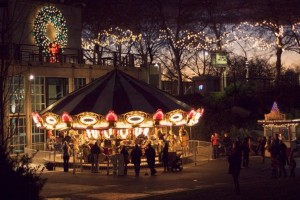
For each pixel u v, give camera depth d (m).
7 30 12.23
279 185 21.16
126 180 25.34
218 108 49.34
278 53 58.88
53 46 38.84
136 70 44.16
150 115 30.33
